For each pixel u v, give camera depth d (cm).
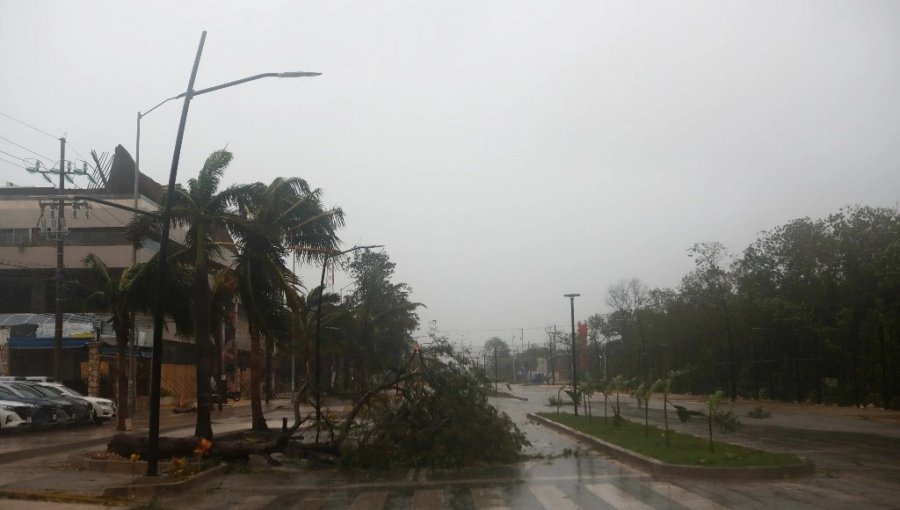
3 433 2759
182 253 2209
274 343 2709
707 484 1492
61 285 3391
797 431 2778
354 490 1577
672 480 1554
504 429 2020
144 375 4772
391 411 1977
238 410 4816
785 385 5141
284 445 1930
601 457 2030
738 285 6078
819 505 1231
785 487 1433
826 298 4997
